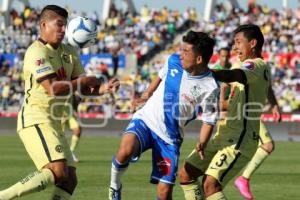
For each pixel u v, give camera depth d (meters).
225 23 102.81
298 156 49.09
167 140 20.41
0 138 65.88
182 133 20.77
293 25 100.75
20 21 102.12
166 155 20.39
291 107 81.75
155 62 94.06
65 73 20.36
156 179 20.62
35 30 99.25
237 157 21.50
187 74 20.27
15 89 83.25
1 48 94.25
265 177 35.47
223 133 21.80
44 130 19.66
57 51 20.23
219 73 20.44
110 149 53.06
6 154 47.59
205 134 20.61
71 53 20.77
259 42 22.06
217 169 21.36
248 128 21.73
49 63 19.75
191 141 63.50
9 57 90.94
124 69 89.44
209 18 103.88
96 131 73.56
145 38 100.38
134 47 98.62
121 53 95.38
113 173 20.59
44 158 19.41
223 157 21.45
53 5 20.08
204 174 21.67
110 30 102.69
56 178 19.33
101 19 105.12
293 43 95.00
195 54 19.91
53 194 19.88
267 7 107.12
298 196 28.67
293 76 86.75
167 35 100.88
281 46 94.38
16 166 39.31
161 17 104.12
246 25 22.11
